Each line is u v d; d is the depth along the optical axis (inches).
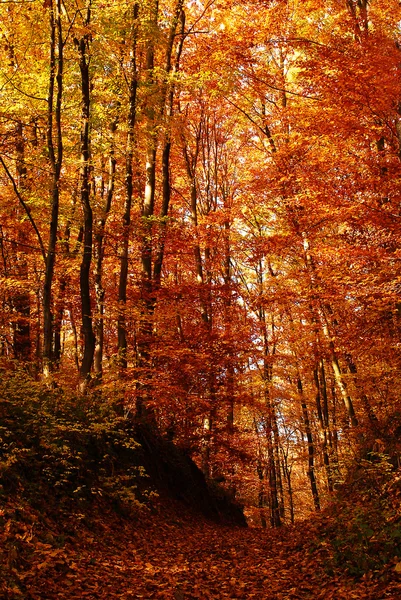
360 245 496.1
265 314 1029.8
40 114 576.7
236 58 610.2
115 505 414.3
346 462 468.8
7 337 707.4
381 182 474.9
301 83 511.8
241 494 1123.9
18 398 380.2
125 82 613.3
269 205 727.7
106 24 519.5
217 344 639.1
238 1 605.0
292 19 605.3
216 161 1001.5
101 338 642.2
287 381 1086.4
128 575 278.7
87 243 537.0
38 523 286.5
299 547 366.9
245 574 313.4
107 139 620.4
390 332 518.6
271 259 861.2
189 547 403.2
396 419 492.1
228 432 674.8
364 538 277.9
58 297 735.1
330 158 550.3
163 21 669.3
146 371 554.3
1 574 207.2
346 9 573.6
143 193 864.3
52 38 502.0
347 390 617.6
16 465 323.9
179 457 638.5
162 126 627.5
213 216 757.9
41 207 612.1
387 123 483.5
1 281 617.9
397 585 224.1
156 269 661.3
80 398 465.7
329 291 548.1
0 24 555.2
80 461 402.0
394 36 559.5
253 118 847.7
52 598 213.9
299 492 1374.3
